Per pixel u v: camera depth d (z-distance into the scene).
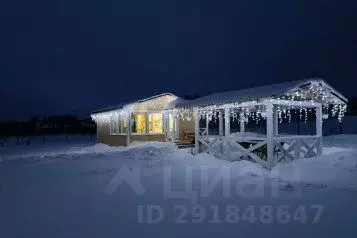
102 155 16.91
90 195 8.58
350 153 13.27
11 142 36.12
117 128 24.34
